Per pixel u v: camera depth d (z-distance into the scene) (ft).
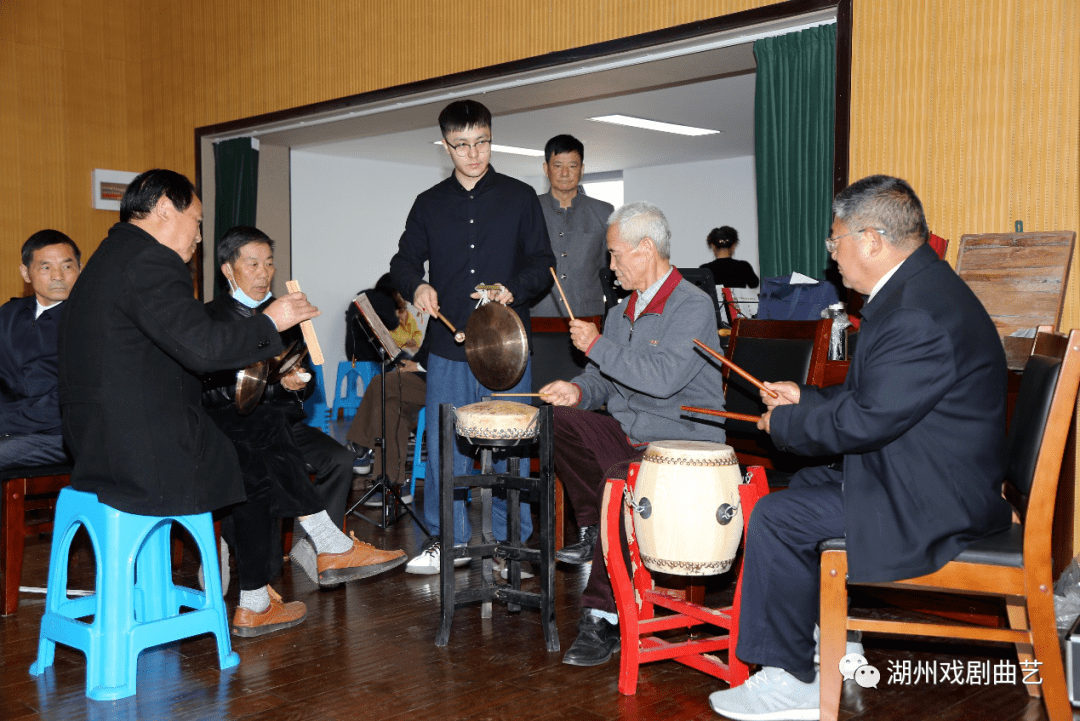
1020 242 10.07
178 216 8.02
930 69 11.21
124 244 7.80
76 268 10.90
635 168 35.96
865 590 9.84
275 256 24.09
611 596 8.14
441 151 30.48
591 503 9.48
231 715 7.20
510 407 8.65
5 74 21.52
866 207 6.77
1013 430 7.36
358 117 18.84
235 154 21.25
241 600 9.15
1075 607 8.84
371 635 9.01
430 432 11.06
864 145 11.78
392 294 23.20
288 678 7.95
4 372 10.61
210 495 8.02
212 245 21.86
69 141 22.48
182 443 7.86
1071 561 9.25
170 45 22.04
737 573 9.94
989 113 10.78
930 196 11.28
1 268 21.67
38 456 9.98
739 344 11.02
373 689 7.68
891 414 6.32
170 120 22.30
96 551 7.80
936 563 6.42
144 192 7.91
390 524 13.97
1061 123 10.30
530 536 11.68
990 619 8.98
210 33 21.01
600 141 29.53
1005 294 10.09
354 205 31.73
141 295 7.50
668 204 34.99
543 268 10.75
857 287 7.06
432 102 17.44
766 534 6.88
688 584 9.38
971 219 10.97
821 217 12.41
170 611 9.14
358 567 10.39
